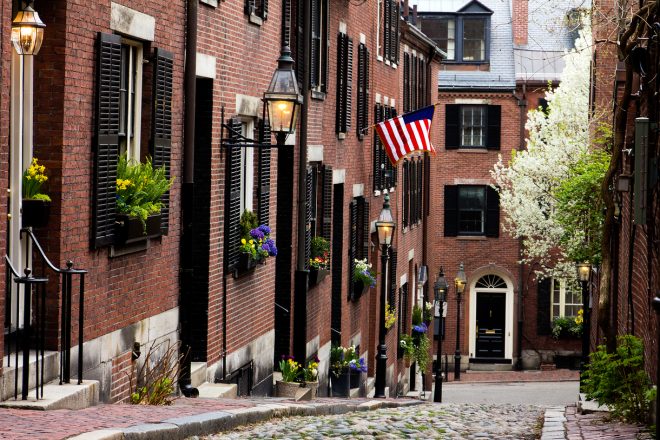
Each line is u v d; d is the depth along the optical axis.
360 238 31.52
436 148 54.06
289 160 22.64
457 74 54.34
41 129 11.84
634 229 18.39
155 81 14.23
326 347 26.34
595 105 32.09
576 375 50.66
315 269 23.78
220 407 13.91
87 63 12.40
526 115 53.94
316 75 24.59
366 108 31.58
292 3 22.30
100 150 12.73
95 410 11.67
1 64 10.65
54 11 11.79
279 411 14.73
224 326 17.78
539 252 49.41
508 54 54.84
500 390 45.38
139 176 13.48
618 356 14.92
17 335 11.16
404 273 40.41
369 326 34.16
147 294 14.54
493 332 53.31
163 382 14.23
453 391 45.19
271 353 21.05
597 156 31.09
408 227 41.72
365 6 31.12
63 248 11.95
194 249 16.81
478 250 53.47
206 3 16.12
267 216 19.81
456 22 54.84
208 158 16.78
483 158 53.94
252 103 18.89
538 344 52.84
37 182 11.63
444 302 40.59
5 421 9.95
